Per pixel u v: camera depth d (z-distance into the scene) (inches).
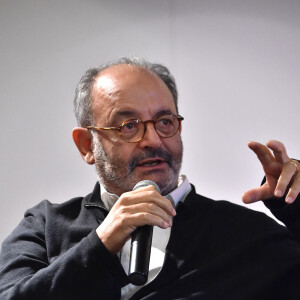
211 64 470.9
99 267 245.0
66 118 473.7
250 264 274.1
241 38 469.1
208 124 464.8
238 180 454.9
